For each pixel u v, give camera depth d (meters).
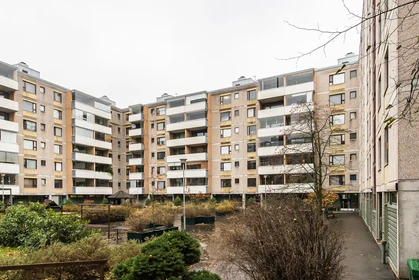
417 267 6.52
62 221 10.24
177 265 5.11
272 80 36.59
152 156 46.75
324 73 33.81
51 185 36.88
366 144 19.98
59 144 38.62
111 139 48.34
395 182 8.17
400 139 7.86
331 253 4.87
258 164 36.62
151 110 47.66
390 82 8.88
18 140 33.19
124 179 50.19
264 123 36.91
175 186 42.47
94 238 7.93
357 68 31.61
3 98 31.27
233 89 40.34
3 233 11.12
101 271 5.01
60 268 6.30
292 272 4.54
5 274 5.83
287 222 4.96
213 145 41.25
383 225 10.97
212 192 40.34
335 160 30.89
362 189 24.45
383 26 11.07
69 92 40.38
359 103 29.95
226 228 6.50
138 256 5.21
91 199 42.47
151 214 17.30
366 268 9.12
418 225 7.66
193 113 43.06
